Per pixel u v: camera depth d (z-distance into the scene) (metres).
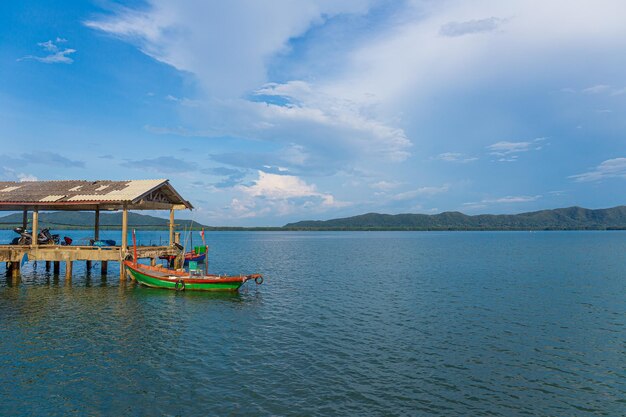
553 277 43.00
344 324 23.08
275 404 13.27
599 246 104.31
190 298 29.42
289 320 23.83
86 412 12.61
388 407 13.27
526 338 20.81
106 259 33.88
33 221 34.34
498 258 67.25
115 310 25.56
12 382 14.64
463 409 13.26
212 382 14.87
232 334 20.83
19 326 21.72
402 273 46.47
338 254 78.12
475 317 24.98
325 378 15.41
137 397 13.62
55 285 34.16
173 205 43.22
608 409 13.44
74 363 16.48
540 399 14.06
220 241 156.62
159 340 19.62
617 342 20.27
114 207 39.41
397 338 20.58
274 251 88.31
